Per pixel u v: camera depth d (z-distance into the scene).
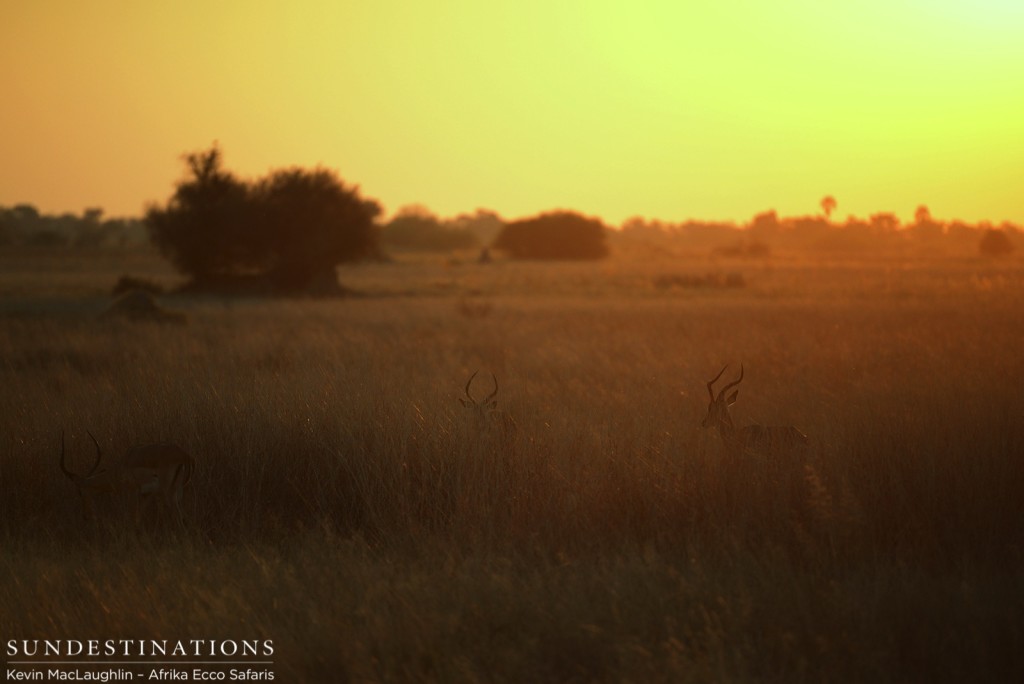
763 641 18.92
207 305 144.75
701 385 49.84
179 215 191.38
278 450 31.97
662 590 21.03
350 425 32.44
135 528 27.86
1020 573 22.48
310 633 19.61
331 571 23.22
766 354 63.06
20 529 29.09
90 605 22.09
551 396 45.44
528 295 172.00
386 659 18.53
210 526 29.23
